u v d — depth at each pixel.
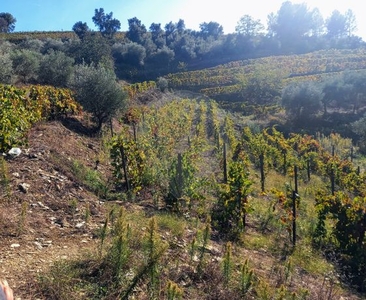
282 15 82.19
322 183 15.47
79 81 15.21
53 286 3.53
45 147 8.55
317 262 6.79
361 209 7.32
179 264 4.62
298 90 35.12
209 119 26.84
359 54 59.97
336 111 38.78
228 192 7.64
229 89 43.50
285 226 8.22
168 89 43.00
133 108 20.73
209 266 4.66
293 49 73.31
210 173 12.41
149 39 70.44
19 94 10.95
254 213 9.07
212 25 90.19
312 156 18.08
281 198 8.71
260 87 42.50
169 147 13.20
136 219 5.96
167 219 6.38
